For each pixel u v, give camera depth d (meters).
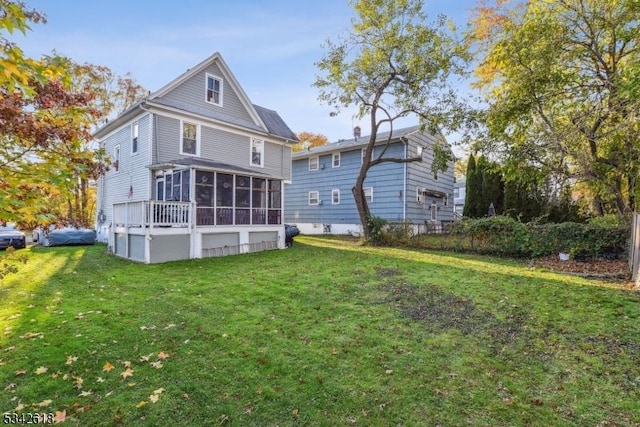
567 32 9.44
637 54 8.95
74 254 11.35
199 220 11.02
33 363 3.52
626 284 6.67
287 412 2.82
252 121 16.44
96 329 4.45
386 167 19.91
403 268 8.48
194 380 3.25
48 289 6.55
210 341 4.12
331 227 22.36
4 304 5.55
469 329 4.59
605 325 4.62
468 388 3.19
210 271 8.35
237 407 2.87
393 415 2.79
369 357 3.77
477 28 13.51
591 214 14.23
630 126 7.45
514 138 10.61
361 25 13.03
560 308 5.32
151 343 4.05
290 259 10.17
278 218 13.73
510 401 2.99
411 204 19.52
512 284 6.77
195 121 13.78
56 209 3.49
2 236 12.72
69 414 2.73
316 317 5.01
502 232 10.67
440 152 14.56
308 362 3.64
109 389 3.09
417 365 3.61
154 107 12.53
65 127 3.48
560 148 9.32
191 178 10.89
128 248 10.53
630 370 3.51
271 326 4.64
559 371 3.51
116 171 15.39
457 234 11.95
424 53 12.95
